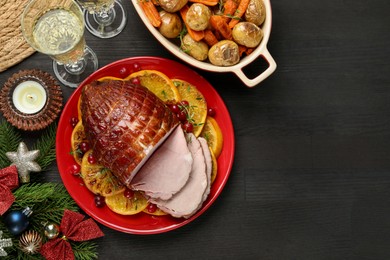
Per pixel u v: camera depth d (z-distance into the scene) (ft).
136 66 5.47
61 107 5.53
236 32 5.08
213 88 5.48
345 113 5.78
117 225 5.39
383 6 5.79
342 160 5.77
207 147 5.38
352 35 5.79
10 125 5.51
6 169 5.14
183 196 5.29
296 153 5.74
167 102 5.43
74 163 5.47
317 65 5.75
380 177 5.77
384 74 5.79
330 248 5.74
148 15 5.05
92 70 5.68
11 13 5.49
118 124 4.91
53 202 5.44
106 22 5.66
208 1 5.11
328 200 5.75
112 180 5.38
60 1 5.39
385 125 5.78
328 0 5.76
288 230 5.72
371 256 5.75
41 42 5.15
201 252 5.67
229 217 5.69
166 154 5.25
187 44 5.17
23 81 5.40
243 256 5.70
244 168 5.72
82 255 5.49
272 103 5.73
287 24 5.74
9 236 5.34
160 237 5.65
